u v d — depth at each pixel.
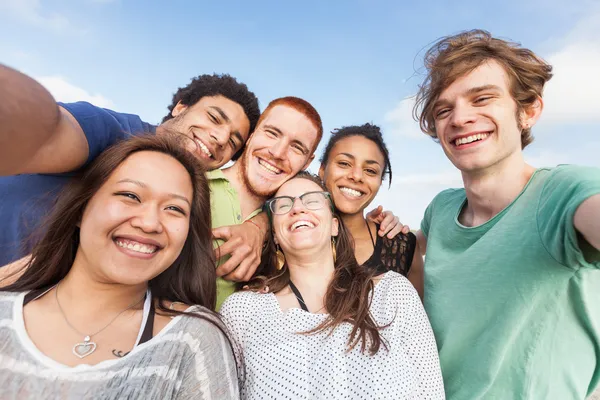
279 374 0.49
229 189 0.80
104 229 0.40
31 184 0.54
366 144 0.84
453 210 0.65
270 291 0.62
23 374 0.34
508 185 0.54
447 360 0.56
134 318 0.44
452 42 0.59
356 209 0.84
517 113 0.54
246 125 0.87
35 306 0.41
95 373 0.35
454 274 0.57
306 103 0.86
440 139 0.60
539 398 0.48
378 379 0.47
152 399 0.36
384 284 0.59
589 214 0.37
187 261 0.53
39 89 0.30
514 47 0.56
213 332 0.44
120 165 0.44
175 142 0.50
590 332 0.48
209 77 0.89
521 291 0.48
